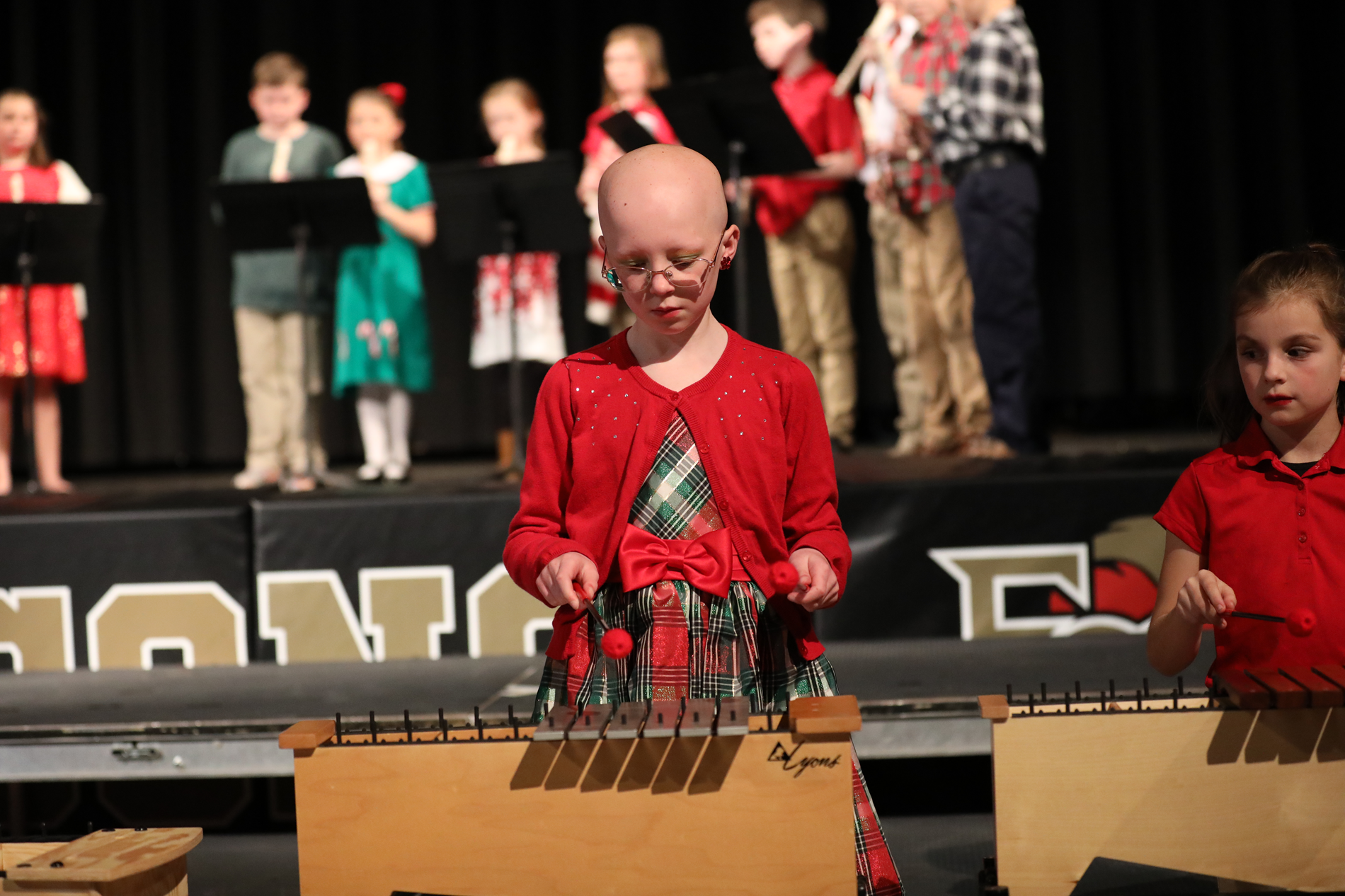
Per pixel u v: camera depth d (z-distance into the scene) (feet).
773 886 8.27
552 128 47.44
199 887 15.78
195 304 47.70
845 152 31.63
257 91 31.78
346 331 29.84
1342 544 10.66
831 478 10.50
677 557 9.89
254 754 17.06
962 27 28.73
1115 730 8.68
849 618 20.99
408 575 21.71
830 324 33.14
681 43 46.57
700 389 10.11
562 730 8.21
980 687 17.40
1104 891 9.17
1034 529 20.79
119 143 47.24
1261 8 45.88
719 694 9.67
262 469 31.35
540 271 31.96
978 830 16.81
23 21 46.03
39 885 8.56
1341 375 10.53
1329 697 8.48
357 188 26.63
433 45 47.21
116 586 21.71
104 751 17.10
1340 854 8.59
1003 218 26.07
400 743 8.57
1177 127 46.65
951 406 30.27
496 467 40.01
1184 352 47.24
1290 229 46.26
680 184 9.34
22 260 27.30
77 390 47.11
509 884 8.44
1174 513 11.51
